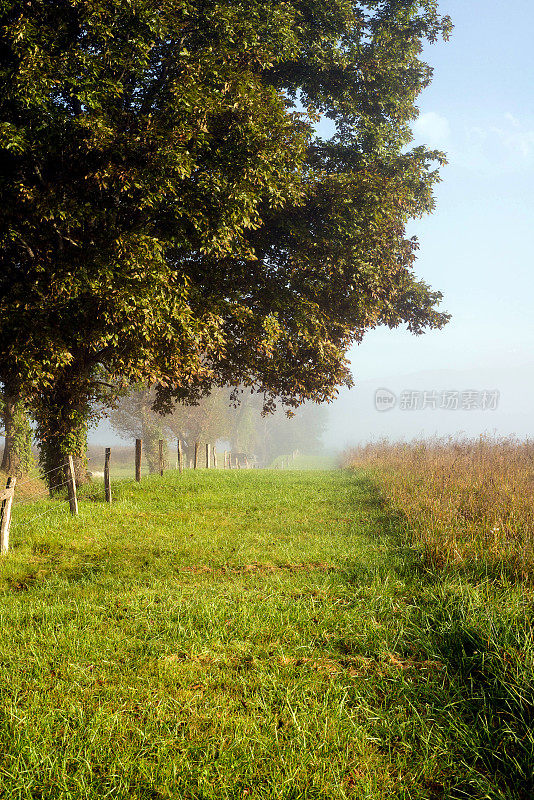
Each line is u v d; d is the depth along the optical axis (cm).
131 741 355
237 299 1323
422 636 494
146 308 992
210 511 1248
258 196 1136
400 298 1783
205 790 308
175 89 1020
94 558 852
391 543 886
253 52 1185
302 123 1388
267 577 711
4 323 999
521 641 429
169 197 1101
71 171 1104
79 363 1350
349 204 1350
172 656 471
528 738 338
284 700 399
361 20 1556
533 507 841
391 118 1675
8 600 649
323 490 1614
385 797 310
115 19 1011
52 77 968
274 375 1528
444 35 1667
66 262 1103
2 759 338
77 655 479
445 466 1406
